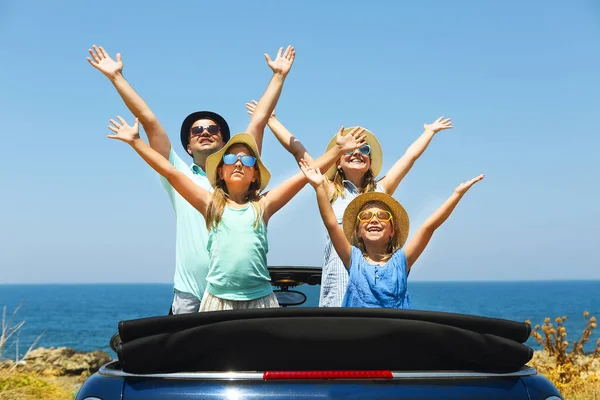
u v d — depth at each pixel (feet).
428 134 22.48
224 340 11.48
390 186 21.61
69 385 43.62
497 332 11.96
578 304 512.22
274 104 20.95
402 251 17.47
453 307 467.52
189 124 21.98
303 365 11.87
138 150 16.56
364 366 11.93
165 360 11.43
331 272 18.74
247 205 16.65
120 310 428.15
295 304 23.52
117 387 11.18
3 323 40.70
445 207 17.30
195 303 19.08
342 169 21.04
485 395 11.27
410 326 11.49
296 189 17.31
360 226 17.85
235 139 17.51
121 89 19.58
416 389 11.10
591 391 36.63
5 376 37.88
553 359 42.16
